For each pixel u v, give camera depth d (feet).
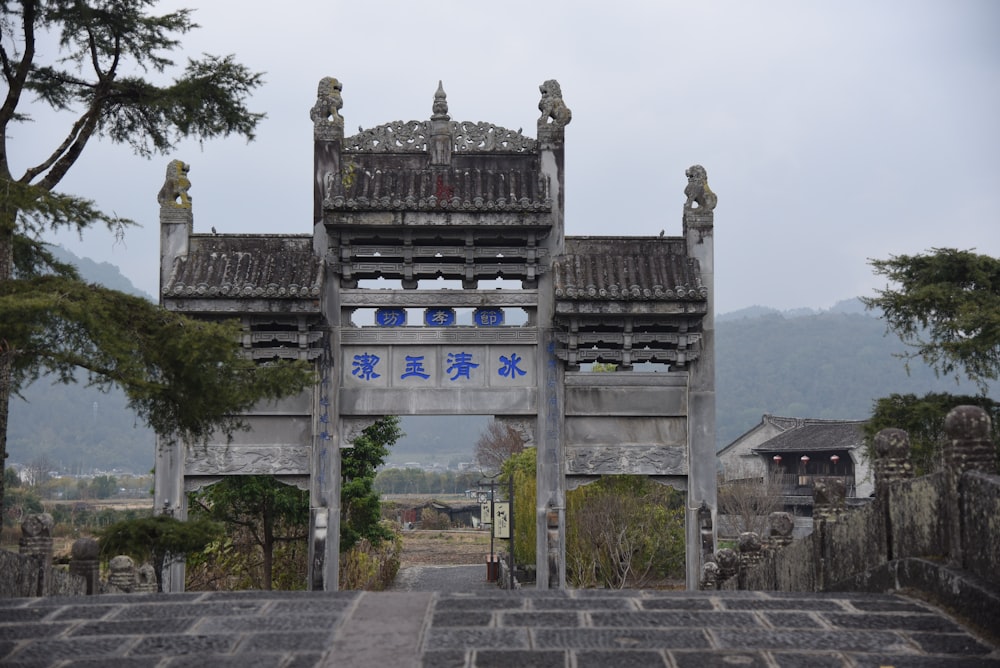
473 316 70.13
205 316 68.13
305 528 111.96
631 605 29.37
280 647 25.39
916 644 25.61
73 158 58.49
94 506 341.41
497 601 29.89
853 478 189.37
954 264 73.41
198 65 58.75
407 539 270.67
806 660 24.36
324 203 67.46
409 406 68.95
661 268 70.13
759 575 53.62
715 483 69.00
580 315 68.39
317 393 68.59
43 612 29.14
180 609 29.22
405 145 71.05
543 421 68.85
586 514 122.01
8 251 52.85
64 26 57.26
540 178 69.97
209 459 68.28
